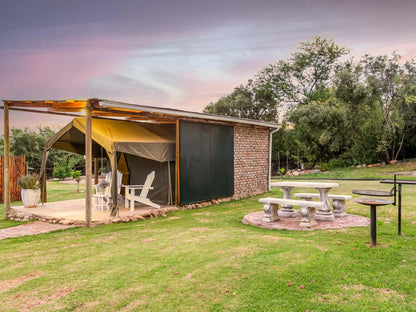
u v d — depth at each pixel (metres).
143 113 9.23
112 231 7.30
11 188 13.32
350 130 23.08
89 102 7.84
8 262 5.18
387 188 13.17
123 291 3.86
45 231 7.51
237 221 8.07
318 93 30.97
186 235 6.60
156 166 10.84
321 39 31.45
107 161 12.85
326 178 19.11
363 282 3.86
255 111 34.69
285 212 8.09
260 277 4.09
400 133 23.23
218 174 11.62
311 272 4.18
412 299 3.42
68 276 4.42
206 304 3.47
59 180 21.73
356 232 6.16
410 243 5.23
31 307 3.53
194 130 10.62
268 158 14.75
